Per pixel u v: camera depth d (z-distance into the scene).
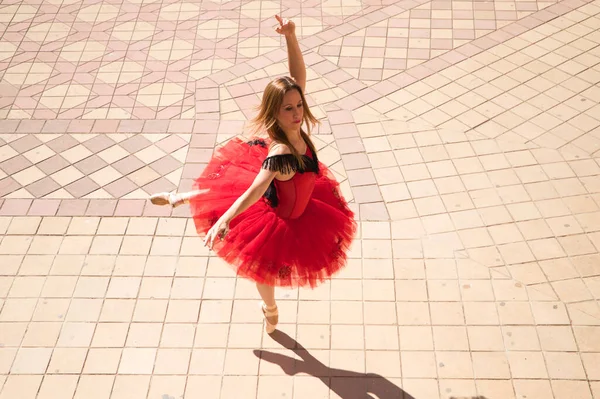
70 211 5.56
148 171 6.03
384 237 5.29
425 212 5.54
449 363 4.33
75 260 5.11
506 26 8.17
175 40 8.09
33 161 6.13
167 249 5.21
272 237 3.72
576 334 4.49
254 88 7.21
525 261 5.06
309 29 8.24
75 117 6.76
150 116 6.77
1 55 7.82
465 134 6.43
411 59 7.61
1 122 6.66
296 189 3.64
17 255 5.15
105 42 8.08
